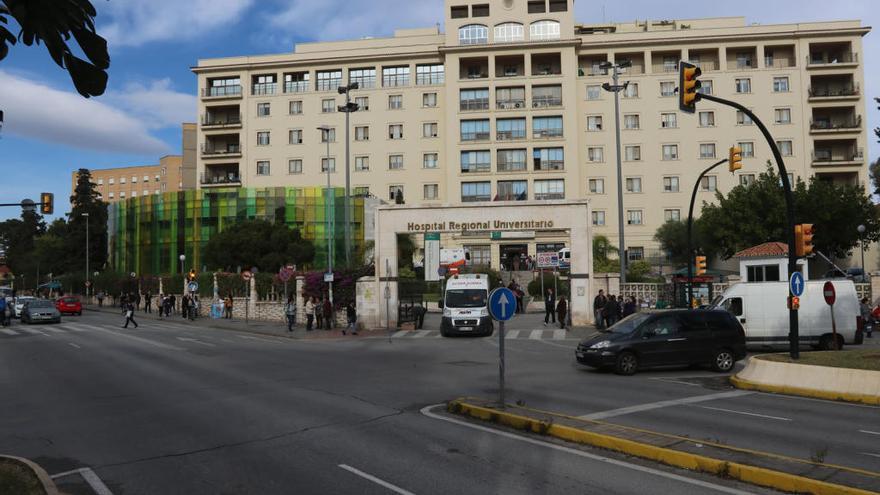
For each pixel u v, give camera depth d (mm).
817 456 7434
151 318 46406
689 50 67562
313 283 37219
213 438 9227
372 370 17531
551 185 66625
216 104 74000
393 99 70875
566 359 20453
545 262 39594
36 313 39969
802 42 65438
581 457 8031
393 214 34281
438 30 76375
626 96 67375
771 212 50500
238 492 6684
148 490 6824
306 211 65438
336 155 71250
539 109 67000
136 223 69688
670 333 17031
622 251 35312
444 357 21094
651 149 66812
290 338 30359
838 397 12516
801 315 22375
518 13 68750
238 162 73375
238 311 44312
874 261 63688
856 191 51719
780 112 65500
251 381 15305
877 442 8734
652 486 6750
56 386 14586
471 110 68062
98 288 68938
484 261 68750
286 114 72562
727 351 17453
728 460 7309
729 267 62656
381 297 34156
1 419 10875
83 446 8859
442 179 69375
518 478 7078
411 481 6980
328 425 10102
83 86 3291
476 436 9289
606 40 67938
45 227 116750
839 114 66500
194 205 65312
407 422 10344
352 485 6852
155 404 12109
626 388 14156
